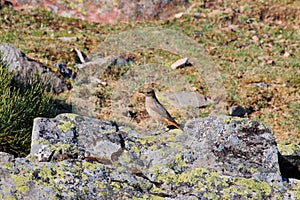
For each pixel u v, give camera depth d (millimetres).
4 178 8750
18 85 18281
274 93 22719
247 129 10312
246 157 9930
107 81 21391
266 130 10305
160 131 10828
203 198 9180
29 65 19484
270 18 30375
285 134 19531
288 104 21859
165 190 9406
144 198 9086
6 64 17953
